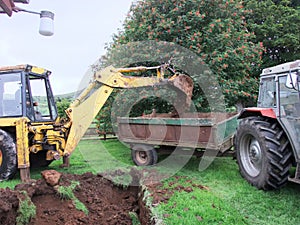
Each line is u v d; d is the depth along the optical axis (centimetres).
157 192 360
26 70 507
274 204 337
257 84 761
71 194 348
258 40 1047
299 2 1148
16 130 449
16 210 284
